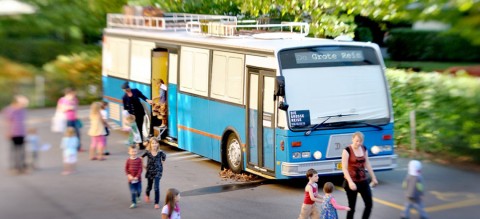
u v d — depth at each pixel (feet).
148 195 58.49
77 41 96.94
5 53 73.36
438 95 75.61
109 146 84.84
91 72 99.35
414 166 49.70
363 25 130.31
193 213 55.01
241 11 100.53
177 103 77.61
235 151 67.05
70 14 88.74
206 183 65.62
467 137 71.10
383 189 62.08
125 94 84.53
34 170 66.03
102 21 97.91
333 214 47.24
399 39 124.06
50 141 76.23
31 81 81.25
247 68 63.82
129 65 88.84
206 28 73.77
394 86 81.10
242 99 64.75
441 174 66.80
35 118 83.61
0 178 62.28
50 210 53.57
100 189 62.08
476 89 73.15
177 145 78.28
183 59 75.92
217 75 69.15
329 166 60.23
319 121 59.98
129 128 78.95
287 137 58.90
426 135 75.31
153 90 82.53
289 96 59.47
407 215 50.19
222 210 55.88
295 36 68.44
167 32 82.43
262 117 61.87
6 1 73.15
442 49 112.98
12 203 54.65
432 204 56.44
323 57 61.16
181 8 105.50
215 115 69.72
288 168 59.06
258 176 68.08
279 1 91.86
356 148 48.98
